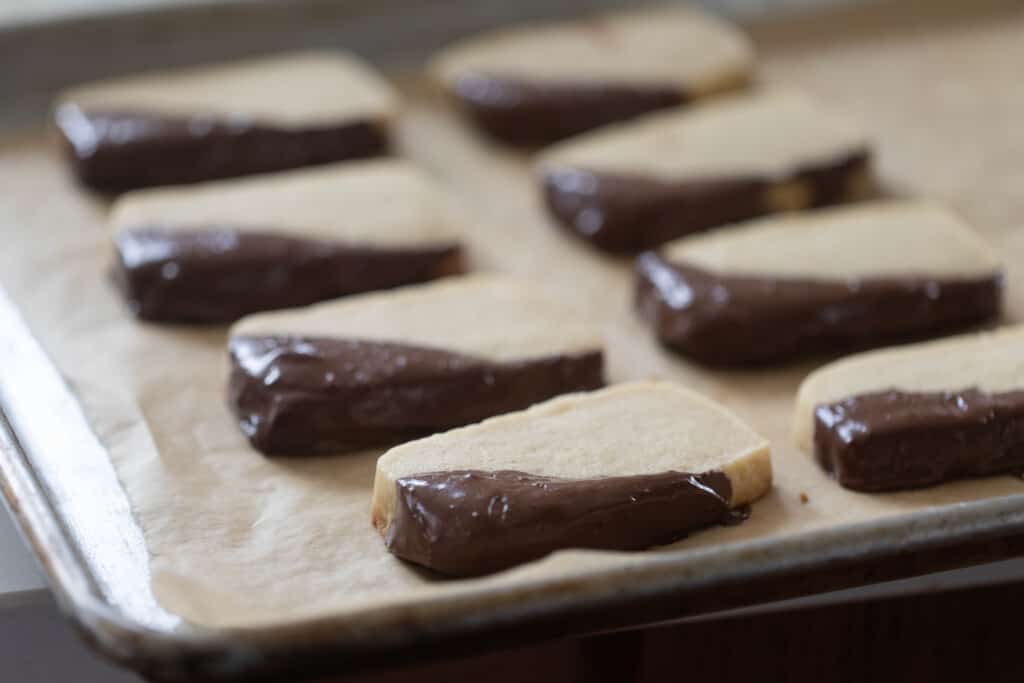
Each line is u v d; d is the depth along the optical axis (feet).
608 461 1.65
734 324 1.83
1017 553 1.60
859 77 2.27
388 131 2.11
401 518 1.62
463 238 1.92
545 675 1.67
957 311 1.86
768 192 2.00
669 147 2.05
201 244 1.89
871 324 1.85
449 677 1.66
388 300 1.82
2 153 2.14
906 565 1.59
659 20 2.30
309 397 1.73
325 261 1.89
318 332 1.78
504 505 1.60
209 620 1.53
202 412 1.78
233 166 2.07
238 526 1.66
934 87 2.25
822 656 1.68
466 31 2.34
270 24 2.26
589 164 2.03
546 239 2.02
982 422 1.68
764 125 2.08
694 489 1.63
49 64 2.19
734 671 1.68
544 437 1.68
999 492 1.69
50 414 1.76
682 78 2.17
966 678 1.71
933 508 1.59
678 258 1.89
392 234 1.91
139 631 1.49
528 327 1.80
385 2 2.30
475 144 2.18
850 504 1.67
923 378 1.73
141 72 2.23
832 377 1.74
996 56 2.31
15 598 1.68
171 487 1.69
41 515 1.57
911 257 1.88
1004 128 2.17
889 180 2.08
